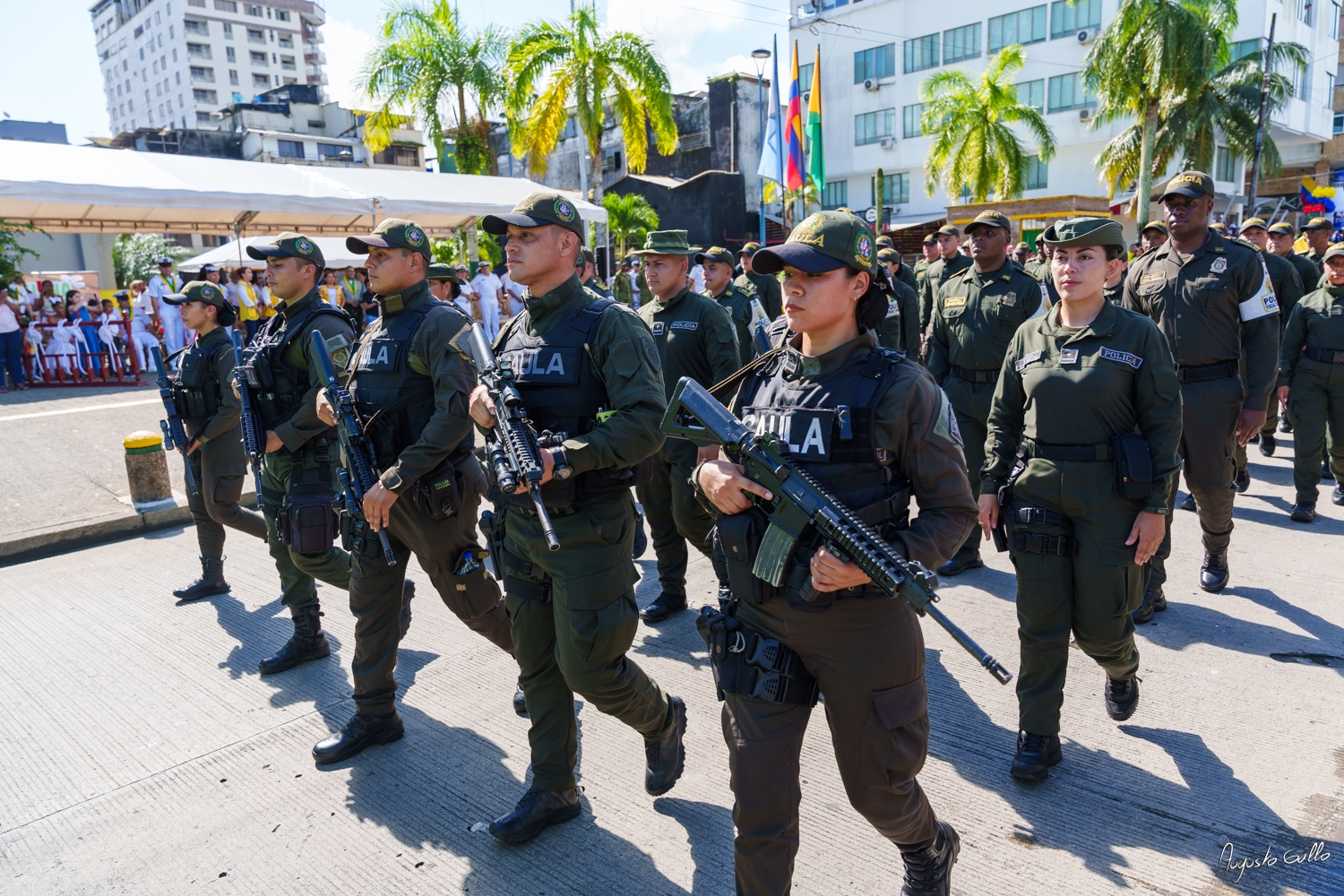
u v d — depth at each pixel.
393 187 13.90
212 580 5.33
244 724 3.78
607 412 2.65
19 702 4.06
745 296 6.37
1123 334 2.97
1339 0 44.59
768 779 2.04
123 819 3.13
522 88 22.42
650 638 4.51
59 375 13.61
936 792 3.06
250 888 2.74
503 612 3.54
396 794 3.20
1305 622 4.31
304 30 118.06
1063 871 2.63
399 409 3.29
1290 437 8.71
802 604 2.00
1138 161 28.42
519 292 18.41
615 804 3.07
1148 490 2.89
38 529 6.53
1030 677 3.11
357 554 3.34
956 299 5.13
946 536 1.99
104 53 125.06
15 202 11.17
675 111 44.03
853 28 41.16
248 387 3.96
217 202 11.81
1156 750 3.26
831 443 2.01
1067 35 35.38
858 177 42.53
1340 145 45.78
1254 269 4.43
